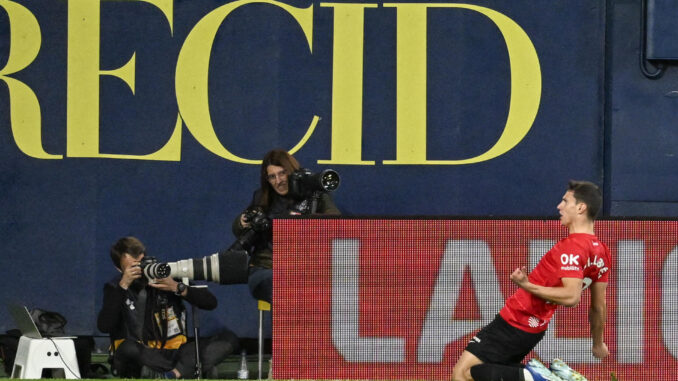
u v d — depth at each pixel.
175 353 24.64
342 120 29.02
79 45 28.98
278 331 20.75
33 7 28.97
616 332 20.88
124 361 24.39
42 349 23.80
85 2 28.98
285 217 20.80
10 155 28.92
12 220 28.91
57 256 28.92
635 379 20.86
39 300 28.84
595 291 18.38
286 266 20.78
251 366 27.83
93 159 28.97
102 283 28.95
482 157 29.02
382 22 29.03
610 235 20.86
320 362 20.78
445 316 20.84
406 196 29.03
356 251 20.81
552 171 29.03
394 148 29.03
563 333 20.88
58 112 28.97
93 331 28.91
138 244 25.31
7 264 28.84
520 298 17.92
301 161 29.03
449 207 29.02
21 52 28.94
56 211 28.95
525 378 17.53
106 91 29.02
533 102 29.02
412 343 20.83
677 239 20.94
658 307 20.92
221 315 28.89
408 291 20.83
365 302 20.81
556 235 20.83
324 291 20.80
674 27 28.72
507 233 20.83
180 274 23.16
